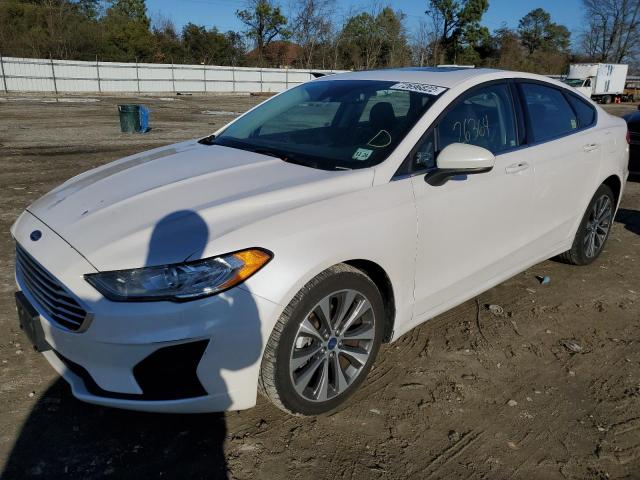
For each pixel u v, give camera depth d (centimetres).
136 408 222
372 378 303
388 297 284
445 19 5791
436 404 283
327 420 266
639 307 409
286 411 254
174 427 256
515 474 239
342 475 233
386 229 266
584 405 289
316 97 367
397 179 281
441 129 309
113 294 213
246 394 234
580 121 429
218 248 220
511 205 346
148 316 211
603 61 7044
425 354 329
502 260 357
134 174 296
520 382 307
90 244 228
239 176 278
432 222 291
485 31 5812
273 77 4384
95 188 283
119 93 3697
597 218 461
